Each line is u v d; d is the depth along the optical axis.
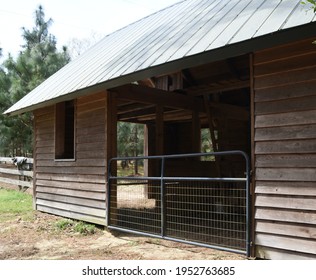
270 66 3.41
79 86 5.18
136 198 8.68
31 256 4.02
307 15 2.92
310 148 3.09
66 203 6.34
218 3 5.39
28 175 9.98
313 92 3.10
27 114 11.39
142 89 5.84
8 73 12.02
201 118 8.31
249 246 3.41
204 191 6.50
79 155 6.03
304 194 3.10
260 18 3.47
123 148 16.00
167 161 6.85
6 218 6.42
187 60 3.62
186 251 4.12
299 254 3.12
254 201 3.45
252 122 3.51
